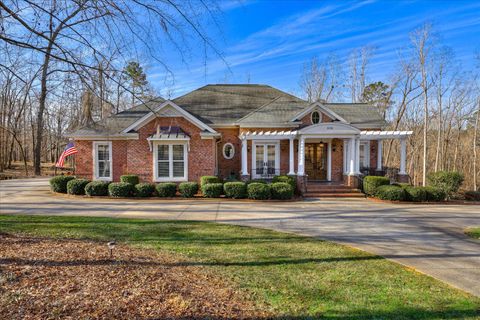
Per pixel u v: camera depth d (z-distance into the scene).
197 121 16.73
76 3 5.32
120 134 16.56
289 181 15.69
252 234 7.89
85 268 4.76
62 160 17.34
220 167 18.97
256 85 23.09
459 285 4.79
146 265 5.12
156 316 3.40
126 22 5.58
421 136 33.06
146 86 6.36
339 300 4.11
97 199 14.23
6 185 19.98
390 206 13.18
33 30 5.18
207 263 5.47
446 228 9.04
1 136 31.98
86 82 5.92
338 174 18.77
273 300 4.03
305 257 6.02
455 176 15.05
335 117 18.02
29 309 3.41
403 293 4.41
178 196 15.01
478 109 26.19
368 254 6.34
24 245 5.95
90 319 3.25
